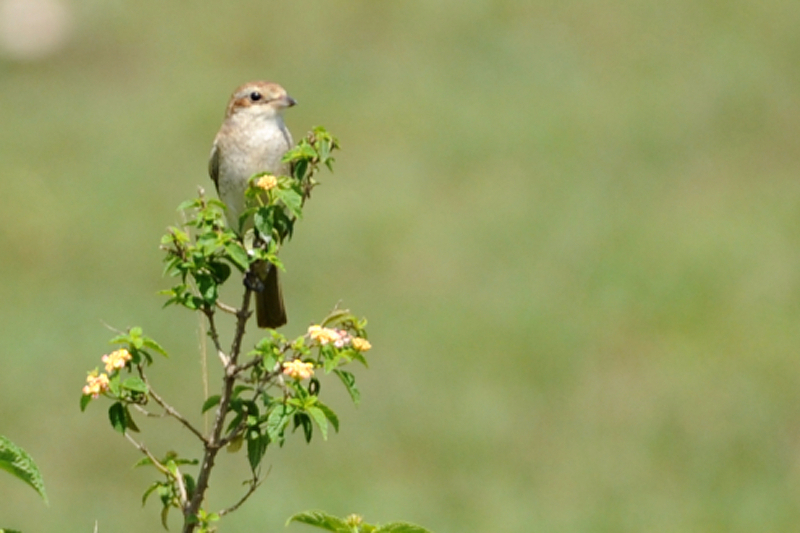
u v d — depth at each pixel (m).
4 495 11.52
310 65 23.64
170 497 4.94
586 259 16.53
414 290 15.85
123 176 19.02
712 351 14.23
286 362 4.72
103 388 4.69
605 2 25.14
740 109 21.12
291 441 12.45
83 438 12.41
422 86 22.58
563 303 15.38
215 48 24.41
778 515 11.45
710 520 11.39
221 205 5.04
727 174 19.14
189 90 22.53
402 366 13.92
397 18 25.06
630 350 14.35
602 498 11.74
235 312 4.99
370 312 15.27
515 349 14.31
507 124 20.94
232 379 4.90
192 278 5.12
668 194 18.62
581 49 23.77
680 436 12.73
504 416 12.99
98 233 17.25
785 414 13.03
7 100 22.36
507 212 17.95
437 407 13.17
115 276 16.19
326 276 16.20
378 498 11.57
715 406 13.21
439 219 17.75
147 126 20.92
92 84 23.12
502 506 11.55
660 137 20.33
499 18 24.78
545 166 19.50
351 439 12.55
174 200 18.34
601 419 13.06
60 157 19.72
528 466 12.23
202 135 20.61
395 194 18.45
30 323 14.86
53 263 16.50
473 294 15.67
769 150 19.94
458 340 14.49
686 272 15.98
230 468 11.91
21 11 24.89
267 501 11.38
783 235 17.03
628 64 23.08
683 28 24.25
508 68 23.25
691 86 22.08
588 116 21.14
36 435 12.46
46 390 13.32
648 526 11.30
